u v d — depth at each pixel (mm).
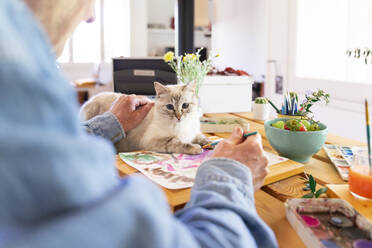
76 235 197
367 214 635
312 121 1027
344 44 2520
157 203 252
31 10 307
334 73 2662
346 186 767
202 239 341
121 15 4355
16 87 203
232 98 1918
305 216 604
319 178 848
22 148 189
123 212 218
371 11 2264
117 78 1835
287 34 3082
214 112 1898
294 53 3016
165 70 1837
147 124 1310
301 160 967
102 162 231
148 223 226
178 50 3227
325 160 1011
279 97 3268
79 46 4285
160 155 1027
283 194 749
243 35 4395
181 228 268
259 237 415
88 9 367
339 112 2666
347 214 595
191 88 1376
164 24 4637
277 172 827
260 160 574
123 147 1309
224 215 378
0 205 188
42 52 229
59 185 197
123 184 249
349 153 1022
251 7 4164
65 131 224
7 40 205
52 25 330
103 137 971
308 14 2830
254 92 3990
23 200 191
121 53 4457
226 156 566
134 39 4438
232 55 4695
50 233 192
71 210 206
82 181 207
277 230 589
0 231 194
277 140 957
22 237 190
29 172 190
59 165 199
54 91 219
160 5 4578
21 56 208
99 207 212
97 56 4387
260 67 4137
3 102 199
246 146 576
